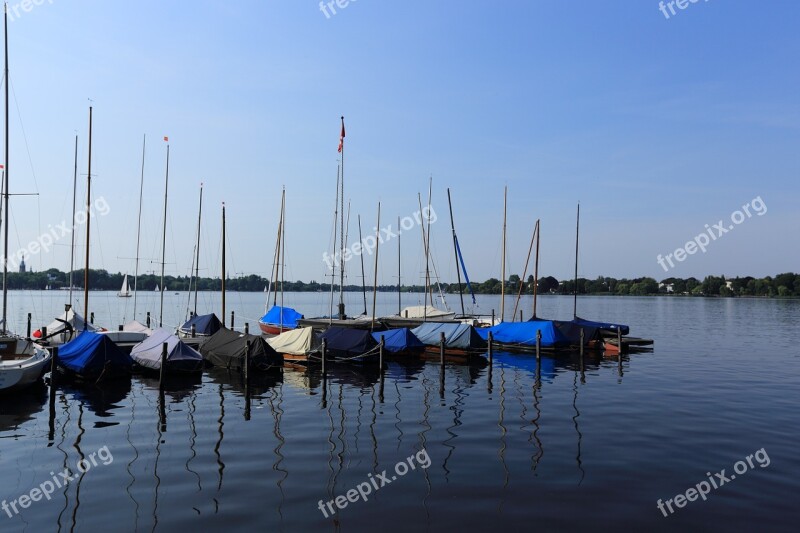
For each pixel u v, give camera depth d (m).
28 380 24.14
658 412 21.58
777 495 13.05
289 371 32.41
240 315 90.69
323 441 17.41
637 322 78.94
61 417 20.56
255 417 20.64
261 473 14.40
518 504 12.48
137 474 14.29
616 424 19.62
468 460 15.55
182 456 15.78
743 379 29.64
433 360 37.84
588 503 12.55
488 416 20.91
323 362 29.70
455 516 11.84
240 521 11.52
